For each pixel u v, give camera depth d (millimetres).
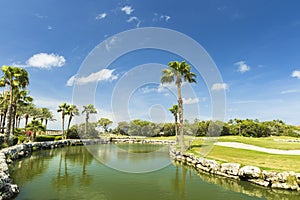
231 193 8391
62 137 37281
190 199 7680
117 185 9430
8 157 15258
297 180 8812
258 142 23094
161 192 8516
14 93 24469
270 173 9391
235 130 49000
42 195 8023
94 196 7969
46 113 48781
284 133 56156
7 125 20844
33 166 14453
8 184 7828
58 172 12383
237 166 10797
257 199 7746
